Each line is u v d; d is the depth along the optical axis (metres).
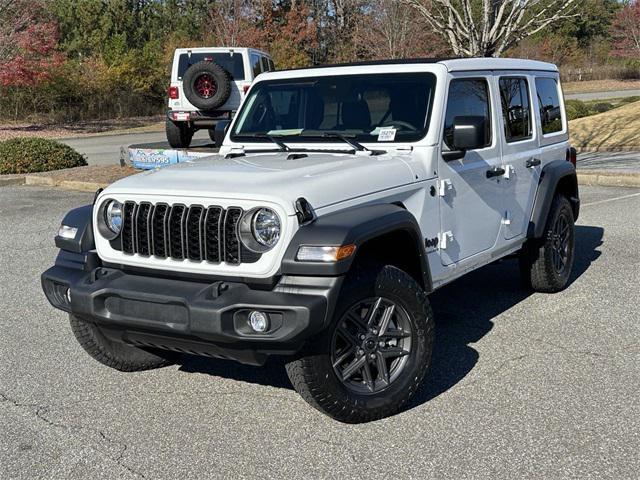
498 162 5.68
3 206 12.97
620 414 4.30
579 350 5.39
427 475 3.70
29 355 5.58
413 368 4.40
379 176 4.43
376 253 4.52
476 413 4.39
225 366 5.32
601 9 63.34
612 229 9.66
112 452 4.04
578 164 16.06
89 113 41.47
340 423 4.32
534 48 54.28
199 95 15.07
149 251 4.24
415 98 5.00
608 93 49.50
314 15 47.09
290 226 3.86
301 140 5.26
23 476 3.79
